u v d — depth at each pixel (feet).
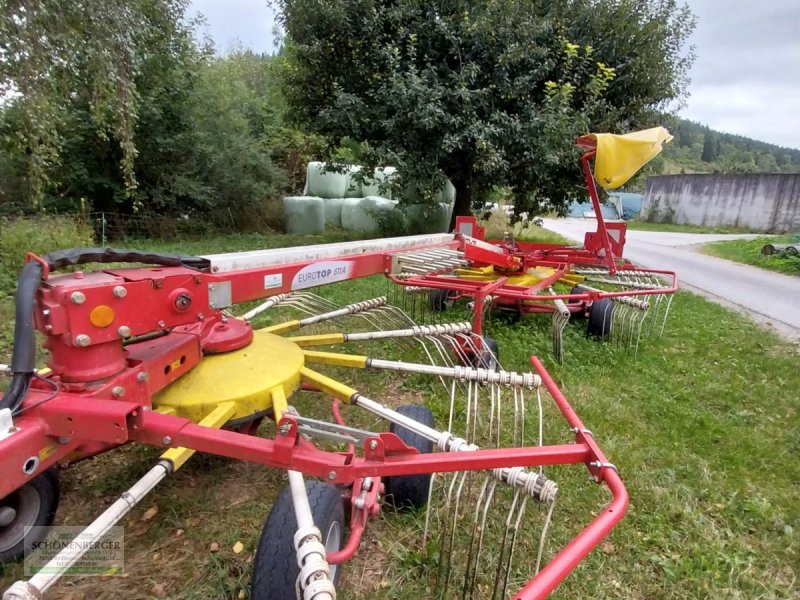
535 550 8.48
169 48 38.68
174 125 41.60
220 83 45.91
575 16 35.91
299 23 35.70
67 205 37.29
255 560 6.05
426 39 34.53
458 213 38.83
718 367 17.89
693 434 12.72
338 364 10.07
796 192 84.89
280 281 9.39
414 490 8.84
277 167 53.47
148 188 41.60
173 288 7.20
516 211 42.52
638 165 16.94
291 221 50.24
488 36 32.76
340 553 6.55
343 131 36.22
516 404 8.68
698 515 9.63
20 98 21.99
